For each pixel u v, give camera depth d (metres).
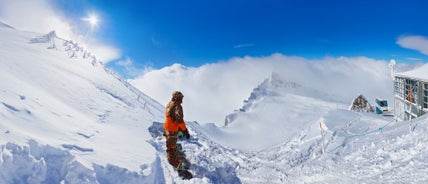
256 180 9.38
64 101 9.96
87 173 4.98
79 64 17.95
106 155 6.14
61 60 16.77
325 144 12.31
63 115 7.88
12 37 18.17
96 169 5.30
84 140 6.58
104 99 12.61
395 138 10.48
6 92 7.16
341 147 11.62
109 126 9.25
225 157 10.98
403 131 11.02
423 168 7.17
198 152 10.22
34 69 11.64
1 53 11.86
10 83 8.19
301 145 13.14
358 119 20.02
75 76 14.16
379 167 8.23
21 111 6.24
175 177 7.49
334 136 13.09
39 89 9.56
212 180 8.35
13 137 4.45
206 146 11.28
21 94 7.66
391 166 8.02
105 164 5.53
